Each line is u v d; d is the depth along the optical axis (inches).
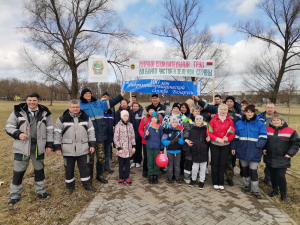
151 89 204.2
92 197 145.1
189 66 202.8
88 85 765.9
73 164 148.3
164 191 154.0
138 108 215.5
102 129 168.7
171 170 171.0
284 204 133.8
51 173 187.8
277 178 142.5
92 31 697.6
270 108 160.4
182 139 165.9
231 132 154.0
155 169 171.0
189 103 197.2
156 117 173.8
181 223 112.3
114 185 165.0
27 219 116.8
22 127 130.1
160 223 112.2
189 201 137.9
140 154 214.1
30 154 136.1
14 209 127.0
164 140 168.1
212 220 115.3
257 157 144.8
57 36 649.6
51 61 625.0
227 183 171.9
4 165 210.2
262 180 177.9
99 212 123.3
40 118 135.9
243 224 111.9
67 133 144.6
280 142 138.8
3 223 112.2
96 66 187.2
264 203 136.3
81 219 116.2
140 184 167.5
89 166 161.9
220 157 159.3
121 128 168.6
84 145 148.9
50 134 141.9
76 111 145.5
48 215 121.0
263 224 112.2
